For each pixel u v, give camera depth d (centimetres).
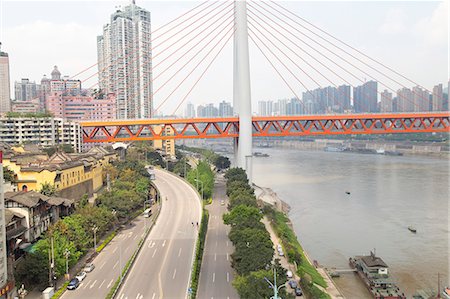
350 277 9662
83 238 8944
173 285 7319
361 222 14100
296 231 13188
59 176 11000
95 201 11912
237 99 18200
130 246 9662
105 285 7438
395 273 9819
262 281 6153
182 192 15150
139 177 16075
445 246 11588
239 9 17462
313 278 8838
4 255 6738
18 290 7025
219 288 7362
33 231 8669
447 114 18662
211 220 12412
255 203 11838
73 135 17350
